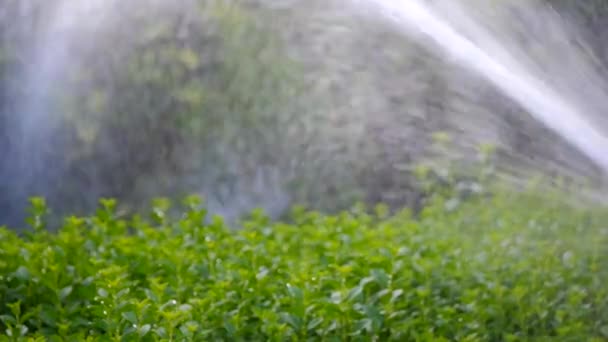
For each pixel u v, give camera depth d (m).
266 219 8.80
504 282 7.42
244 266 6.69
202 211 7.94
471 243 8.42
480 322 6.65
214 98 10.70
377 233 8.34
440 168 10.34
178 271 6.58
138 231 8.27
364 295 6.24
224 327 5.81
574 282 7.66
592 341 6.68
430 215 9.70
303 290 5.90
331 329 5.80
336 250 6.99
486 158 10.02
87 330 5.85
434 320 6.48
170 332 5.40
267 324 5.72
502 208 9.59
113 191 11.05
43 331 5.84
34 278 6.36
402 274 6.66
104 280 5.99
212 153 10.82
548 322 7.00
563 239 8.59
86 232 7.91
